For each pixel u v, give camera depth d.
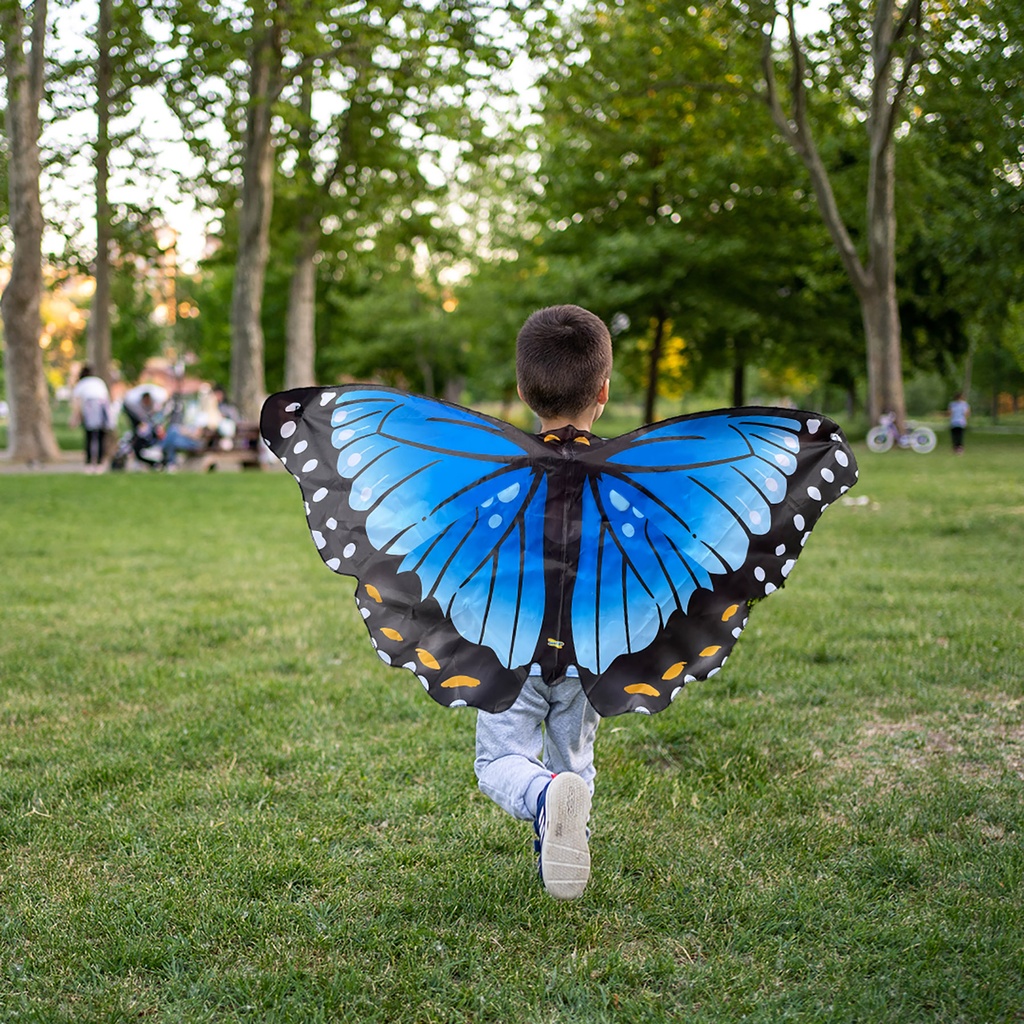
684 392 45.38
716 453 2.55
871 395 24.70
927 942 2.49
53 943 2.58
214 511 12.99
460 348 54.56
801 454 2.55
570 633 2.44
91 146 19.52
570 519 2.49
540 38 18.02
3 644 5.75
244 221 21.42
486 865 3.00
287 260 26.22
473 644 2.41
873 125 21.47
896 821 3.25
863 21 17.95
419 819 3.34
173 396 20.72
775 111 20.28
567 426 2.61
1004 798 3.42
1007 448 26.86
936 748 3.97
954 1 15.39
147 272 23.31
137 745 4.05
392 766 3.80
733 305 31.44
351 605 6.95
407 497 2.48
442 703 2.37
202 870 2.97
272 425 2.57
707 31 18.62
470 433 2.55
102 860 3.08
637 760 3.85
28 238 20.12
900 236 24.73
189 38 17.89
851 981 2.37
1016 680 4.76
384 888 2.87
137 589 7.56
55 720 4.41
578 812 2.24
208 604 6.96
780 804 3.41
